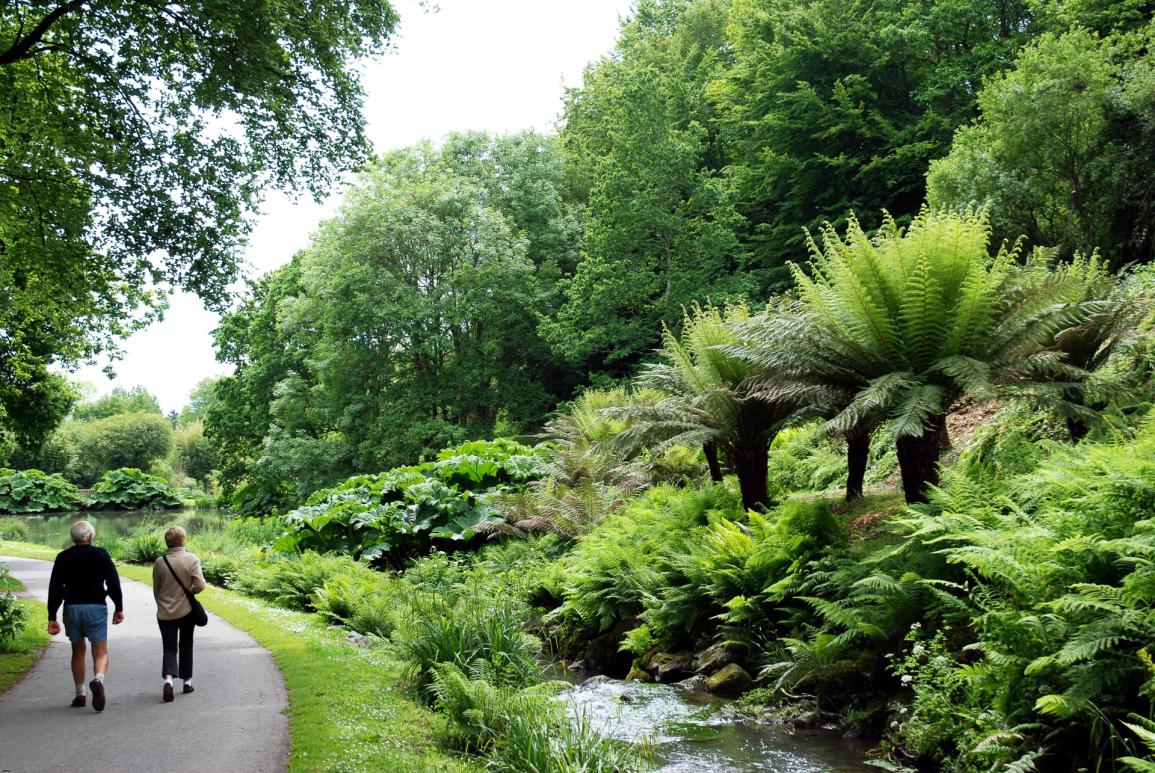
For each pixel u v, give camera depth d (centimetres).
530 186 3419
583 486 1388
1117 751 427
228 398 4103
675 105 3091
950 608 605
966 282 727
